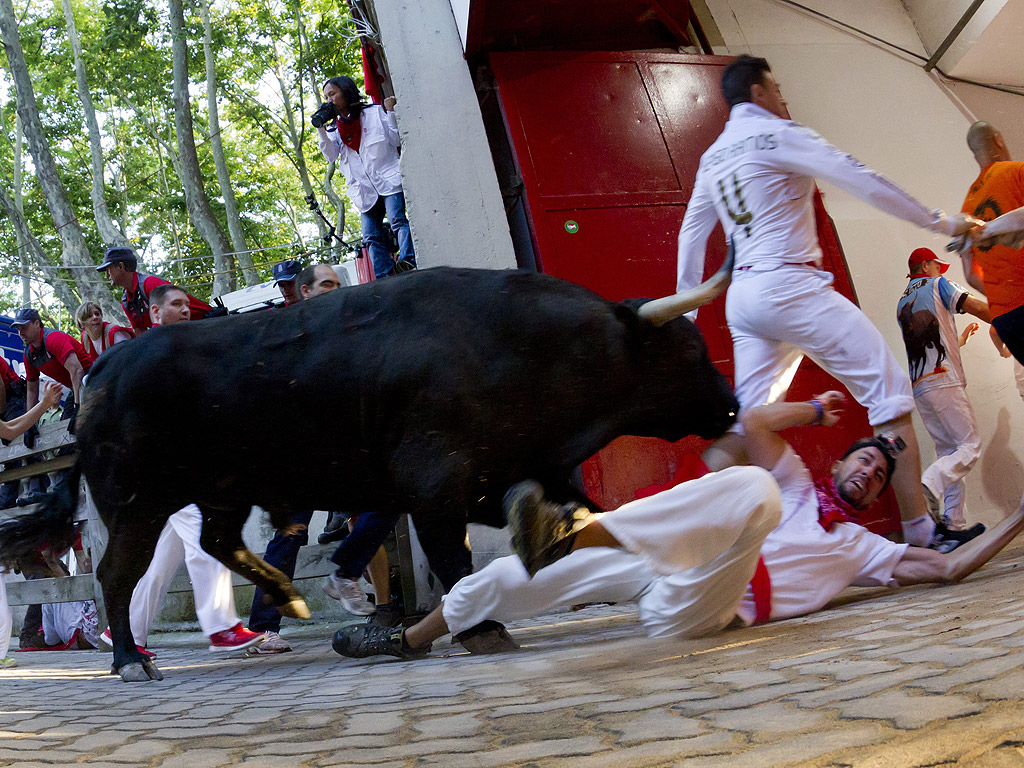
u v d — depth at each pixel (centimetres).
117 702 358
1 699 396
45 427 714
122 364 446
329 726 246
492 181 707
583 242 694
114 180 3203
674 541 317
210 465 442
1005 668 187
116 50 2850
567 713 219
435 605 630
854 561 395
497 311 409
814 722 172
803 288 445
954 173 804
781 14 814
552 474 414
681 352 420
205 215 2512
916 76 824
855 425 692
